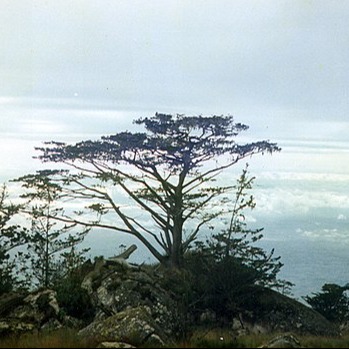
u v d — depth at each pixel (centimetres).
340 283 4922
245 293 3841
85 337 1950
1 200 4300
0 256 3900
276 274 4125
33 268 3966
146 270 3797
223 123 4650
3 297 3144
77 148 4525
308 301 4425
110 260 3578
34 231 4153
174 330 2655
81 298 3098
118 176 4516
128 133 4572
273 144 4756
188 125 4603
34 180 4388
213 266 3844
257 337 2359
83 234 4306
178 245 4178
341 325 4259
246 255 4028
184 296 3078
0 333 2677
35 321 2888
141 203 4366
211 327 3350
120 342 1777
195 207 4312
